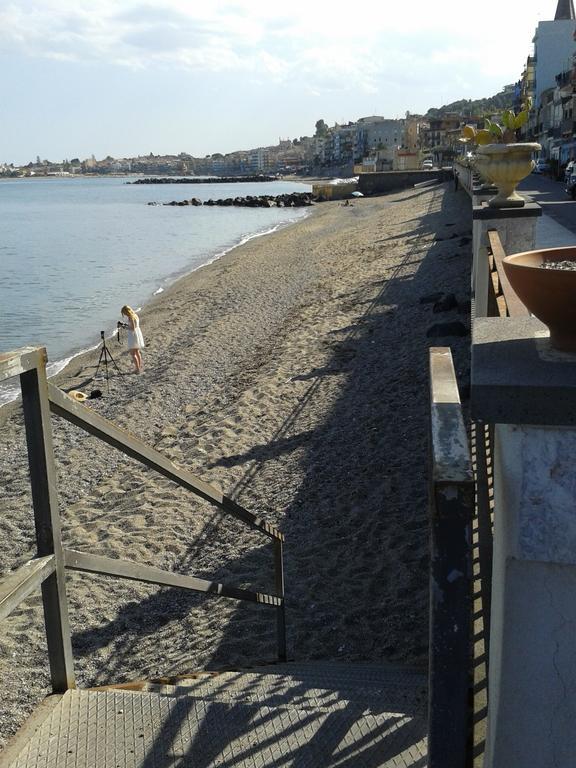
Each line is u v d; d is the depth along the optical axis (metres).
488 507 2.43
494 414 1.40
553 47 96.75
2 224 82.62
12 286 36.88
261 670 4.99
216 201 116.25
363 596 6.66
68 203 138.38
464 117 172.50
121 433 2.84
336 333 17.06
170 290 32.31
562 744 1.54
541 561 1.47
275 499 8.94
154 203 127.19
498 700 1.56
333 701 3.50
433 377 1.56
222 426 11.86
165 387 15.38
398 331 16.11
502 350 1.63
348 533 7.84
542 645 1.51
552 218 21.67
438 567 1.20
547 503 1.45
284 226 66.06
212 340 19.19
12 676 5.90
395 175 96.31
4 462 12.22
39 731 2.51
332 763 2.40
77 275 40.16
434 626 1.22
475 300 7.84
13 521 9.58
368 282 23.72
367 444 10.05
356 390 12.49
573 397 1.35
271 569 7.36
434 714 1.24
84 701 2.63
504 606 1.52
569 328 1.56
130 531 8.59
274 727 2.54
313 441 10.55
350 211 69.94
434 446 1.25
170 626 6.64
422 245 30.80
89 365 19.05
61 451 11.79
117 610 6.94
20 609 7.00
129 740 2.46
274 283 28.16
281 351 16.41
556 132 80.69
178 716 2.59
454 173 68.31
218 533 8.34
